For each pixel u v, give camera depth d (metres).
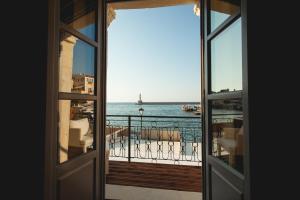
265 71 1.18
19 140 1.39
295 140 1.15
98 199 2.20
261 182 1.15
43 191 1.35
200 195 2.79
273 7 1.19
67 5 1.76
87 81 2.14
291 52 1.17
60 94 1.57
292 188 1.13
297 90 1.16
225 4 1.69
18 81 1.41
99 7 2.24
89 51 2.17
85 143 2.07
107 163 3.54
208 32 1.93
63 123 1.71
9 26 1.44
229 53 1.64
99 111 2.23
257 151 1.16
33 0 1.42
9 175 1.39
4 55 1.44
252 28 1.19
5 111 1.42
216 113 1.87
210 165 1.88
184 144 4.95
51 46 1.43
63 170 1.59
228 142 1.64
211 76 1.93
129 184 3.15
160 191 2.91
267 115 1.17
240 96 1.36
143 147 5.72
